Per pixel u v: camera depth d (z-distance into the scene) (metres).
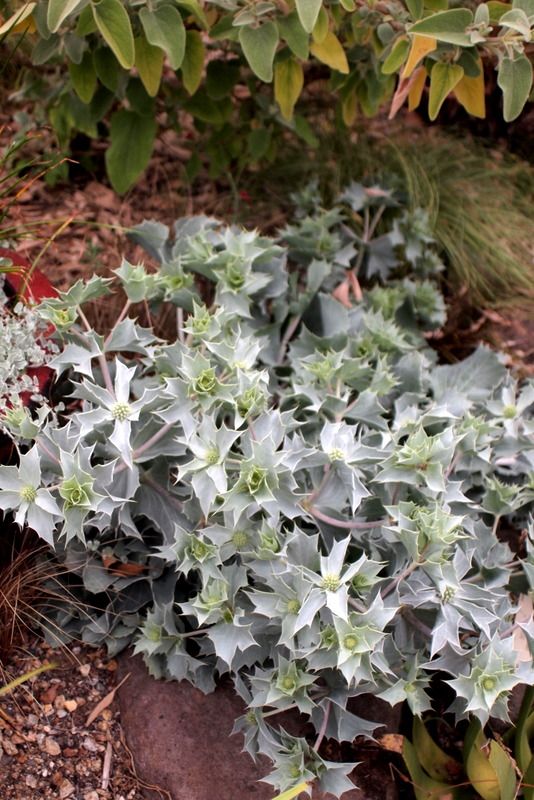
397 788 1.23
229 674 1.25
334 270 1.58
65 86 1.56
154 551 1.26
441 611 1.12
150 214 1.75
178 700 1.23
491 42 1.24
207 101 1.61
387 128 1.93
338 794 1.12
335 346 1.41
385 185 1.73
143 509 1.21
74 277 1.58
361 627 1.06
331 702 1.17
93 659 1.27
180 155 1.88
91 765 1.20
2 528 1.29
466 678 1.10
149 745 1.20
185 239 1.42
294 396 1.30
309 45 1.37
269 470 1.09
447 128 2.03
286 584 1.11
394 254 1.67
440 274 1.74
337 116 1.75
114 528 1.25
